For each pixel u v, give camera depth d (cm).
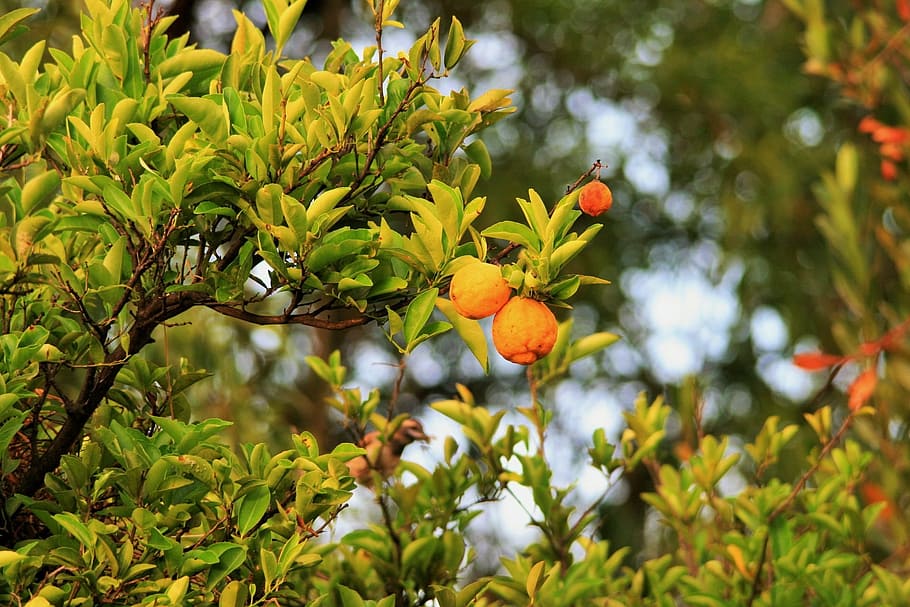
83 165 268
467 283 261
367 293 268
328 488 269
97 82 274
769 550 309
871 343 319
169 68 277
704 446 318
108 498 272
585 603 314
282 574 266
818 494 312
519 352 261
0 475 268
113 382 273
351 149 268
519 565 309
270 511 272
